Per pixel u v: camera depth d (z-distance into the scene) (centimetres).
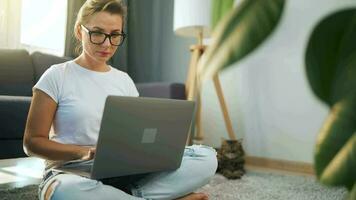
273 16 29
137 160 103
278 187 181
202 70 30
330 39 32
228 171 205
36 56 246
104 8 118
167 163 115
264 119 252
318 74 32
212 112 281
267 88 246
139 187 122
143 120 96
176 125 107
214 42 30
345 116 31
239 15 30
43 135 110
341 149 31
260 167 249
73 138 116
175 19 220
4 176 185
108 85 125
